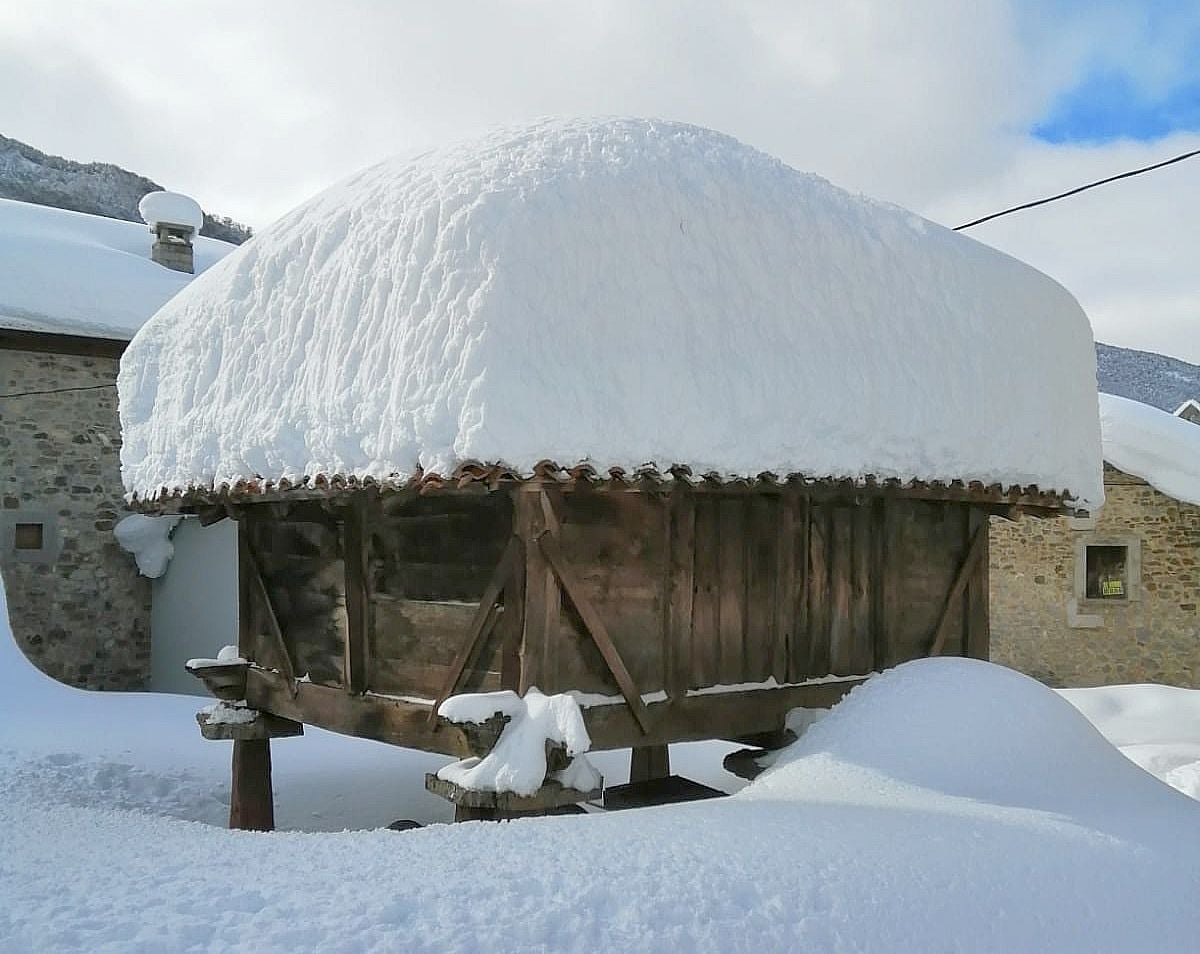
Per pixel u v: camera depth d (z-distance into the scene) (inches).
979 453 211.2
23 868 127.2
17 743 324.5
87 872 123.2
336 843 136.4
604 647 170.9
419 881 114.1
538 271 156.5
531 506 164.6
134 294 506.9
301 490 178.9
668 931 107.3
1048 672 501.4
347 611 201.8
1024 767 172.6
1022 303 229.9
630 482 160.2
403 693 191.3
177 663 483.2
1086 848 144.7
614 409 158.6
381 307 167.5
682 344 168.7
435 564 185.5
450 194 165.0
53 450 474.9
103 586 485.7
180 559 488.7
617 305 163.0
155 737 353.4
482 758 160.6
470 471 147.6
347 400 166.9
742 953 107.0
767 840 132.2
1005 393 218.4
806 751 181.3
